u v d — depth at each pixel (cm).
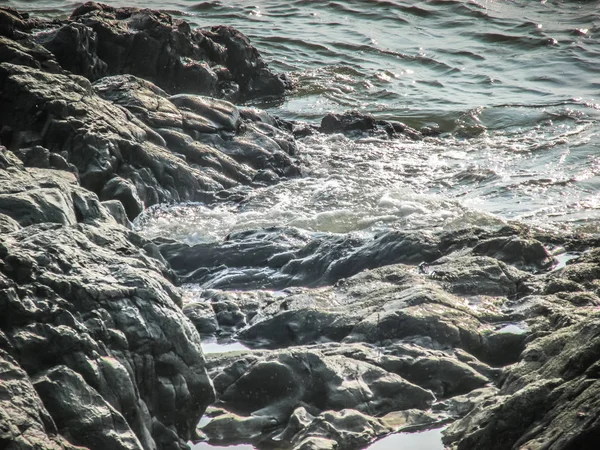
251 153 5800
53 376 2136
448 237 4031
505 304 3397
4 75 5212
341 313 3334
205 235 4666
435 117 7156
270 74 7931
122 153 5047
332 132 6744
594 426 2131
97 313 2355
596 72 8356
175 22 7394
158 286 2566
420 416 2739
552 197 5231
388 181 5588
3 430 1872
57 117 5022
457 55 8944
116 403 2253
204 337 3406
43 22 6969
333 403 2759
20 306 2223
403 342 3108
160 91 6103
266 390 2839
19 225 2841
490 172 5728
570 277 3541
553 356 2630
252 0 10869
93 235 2845
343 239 4097
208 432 2688
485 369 2972
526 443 2262
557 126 6812
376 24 9975
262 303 3656
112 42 6888
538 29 9569
